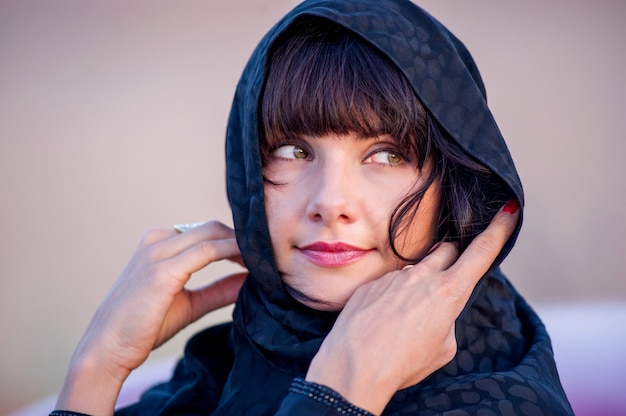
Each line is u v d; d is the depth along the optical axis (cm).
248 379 150
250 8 812
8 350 471
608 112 625
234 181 150
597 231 521
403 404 134
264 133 139
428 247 141
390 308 128
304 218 137
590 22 728
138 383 219
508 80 668
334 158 133
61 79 740
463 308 134
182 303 176
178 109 704
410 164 135
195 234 166
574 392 187
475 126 135
